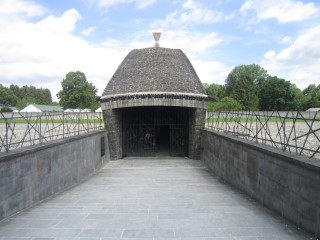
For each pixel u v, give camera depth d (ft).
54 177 37.60
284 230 23.04
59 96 285.64
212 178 52.01
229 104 179.73
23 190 29.35
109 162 73.36
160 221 25.14
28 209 29.68
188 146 82.69
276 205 28.14
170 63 81.35
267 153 30.17
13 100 347.77
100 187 42.96
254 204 32.24
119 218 26.05
